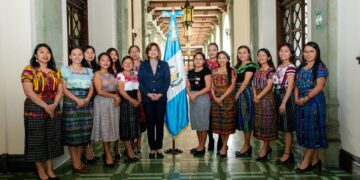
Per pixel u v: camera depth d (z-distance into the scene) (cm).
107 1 741
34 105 401
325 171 452
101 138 480
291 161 494
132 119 508
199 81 539
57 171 468
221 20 1741
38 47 405
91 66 516
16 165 465
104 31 743
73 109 445
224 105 528
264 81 497
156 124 532
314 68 429
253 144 620
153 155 538
